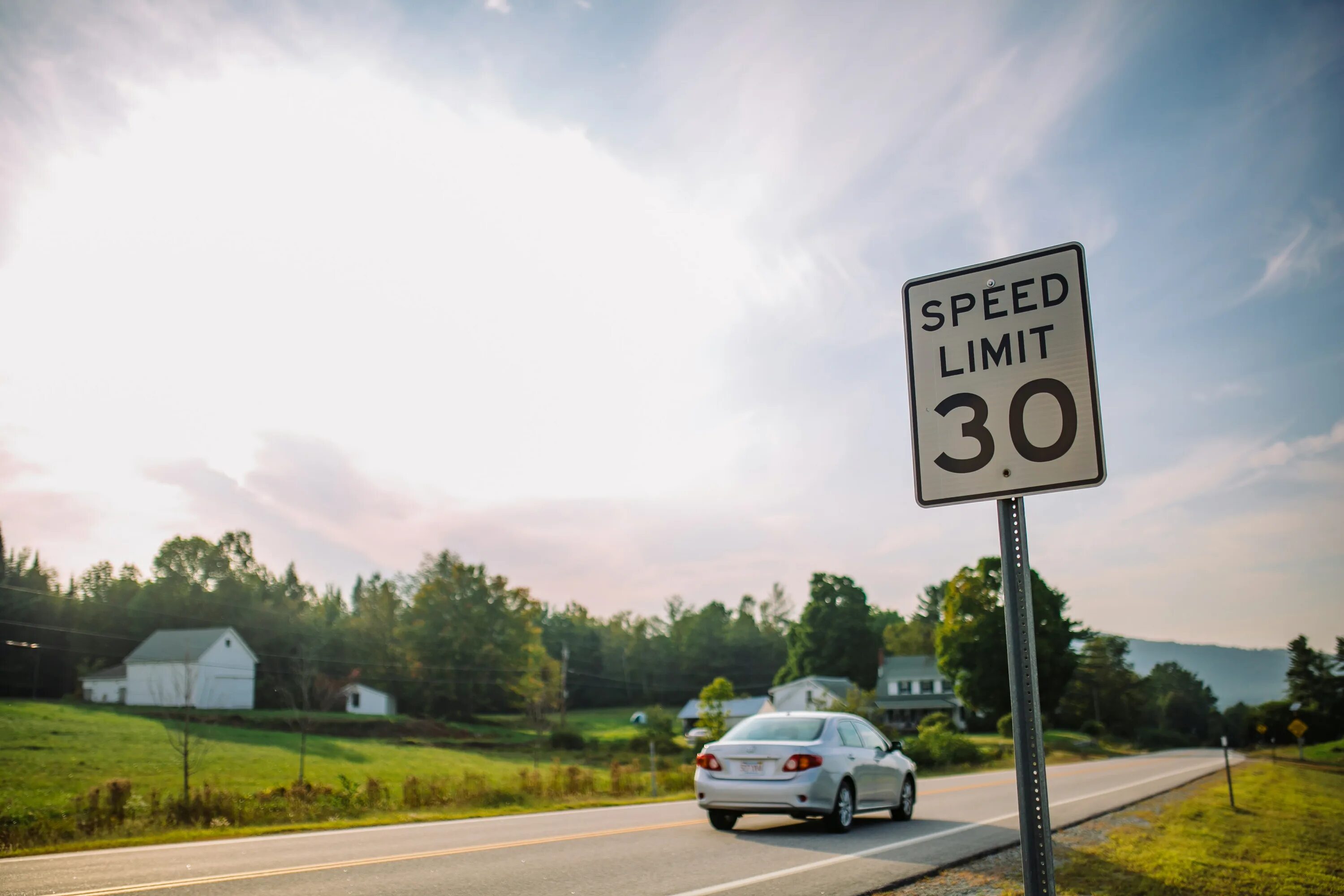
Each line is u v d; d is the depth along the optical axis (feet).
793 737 41.04
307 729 222.69
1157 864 32.42
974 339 13.32
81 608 325.83
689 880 27.99
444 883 27.22
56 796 97.35
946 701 303.68
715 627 477.77
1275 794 73.31
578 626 468.75
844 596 348.79
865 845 36.32
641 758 196.95
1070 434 12.45
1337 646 325.62
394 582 359.66
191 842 38.19
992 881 28.76
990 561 243.19
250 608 345.10
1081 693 335.06
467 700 319.68
